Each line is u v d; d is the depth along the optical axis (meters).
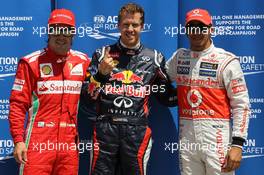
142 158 4.22
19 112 3.99
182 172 4.24
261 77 4.68
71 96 4.12
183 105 4.21
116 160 4.28
